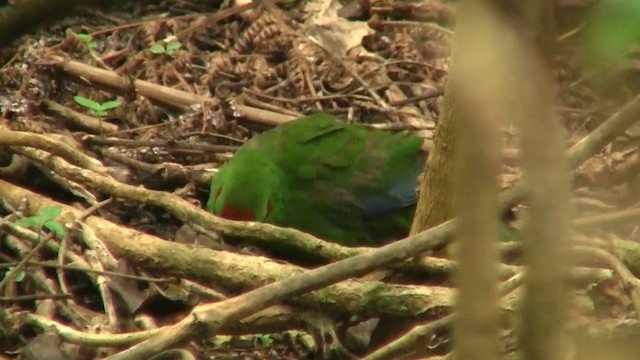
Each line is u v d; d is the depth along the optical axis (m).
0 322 8.55
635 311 7.80
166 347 6.77
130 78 12.13
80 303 9.16
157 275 8.98
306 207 10.19
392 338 8.39
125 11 13.89
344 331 8.48
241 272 8.49
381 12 14.05
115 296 8.80
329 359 8.13
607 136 7.07
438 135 7.97
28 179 10.56
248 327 8.16
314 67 12.92
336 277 7.10
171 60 12.80
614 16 2.81
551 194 2.46
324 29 13.61
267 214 10.00
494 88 2.37
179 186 10.95
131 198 9.51
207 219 9.09
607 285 8.23
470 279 2.45
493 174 2.41
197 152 11.35
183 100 12.10
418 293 7.98
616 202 10.27
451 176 7.93
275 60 13.22
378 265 7.20
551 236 2.48
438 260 8.30
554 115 2.51
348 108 12.41
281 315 8.12
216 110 11.90
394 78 13.09
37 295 8.67
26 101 11.66
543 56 2.54
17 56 12.55
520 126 2.44
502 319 7.18
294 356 8.49
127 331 8.62
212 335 6.94
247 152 10.28
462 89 2.39
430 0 13.97
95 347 8.08
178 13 13.98
